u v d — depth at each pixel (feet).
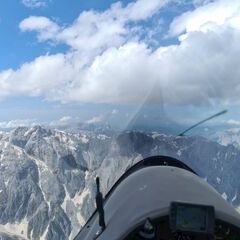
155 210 2.94
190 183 3.58
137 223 2.85
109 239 2.89
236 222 2.83
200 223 2.71
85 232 3.55
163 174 3.82
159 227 2.93
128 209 3.21
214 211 2.72
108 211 3.49
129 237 2.83
